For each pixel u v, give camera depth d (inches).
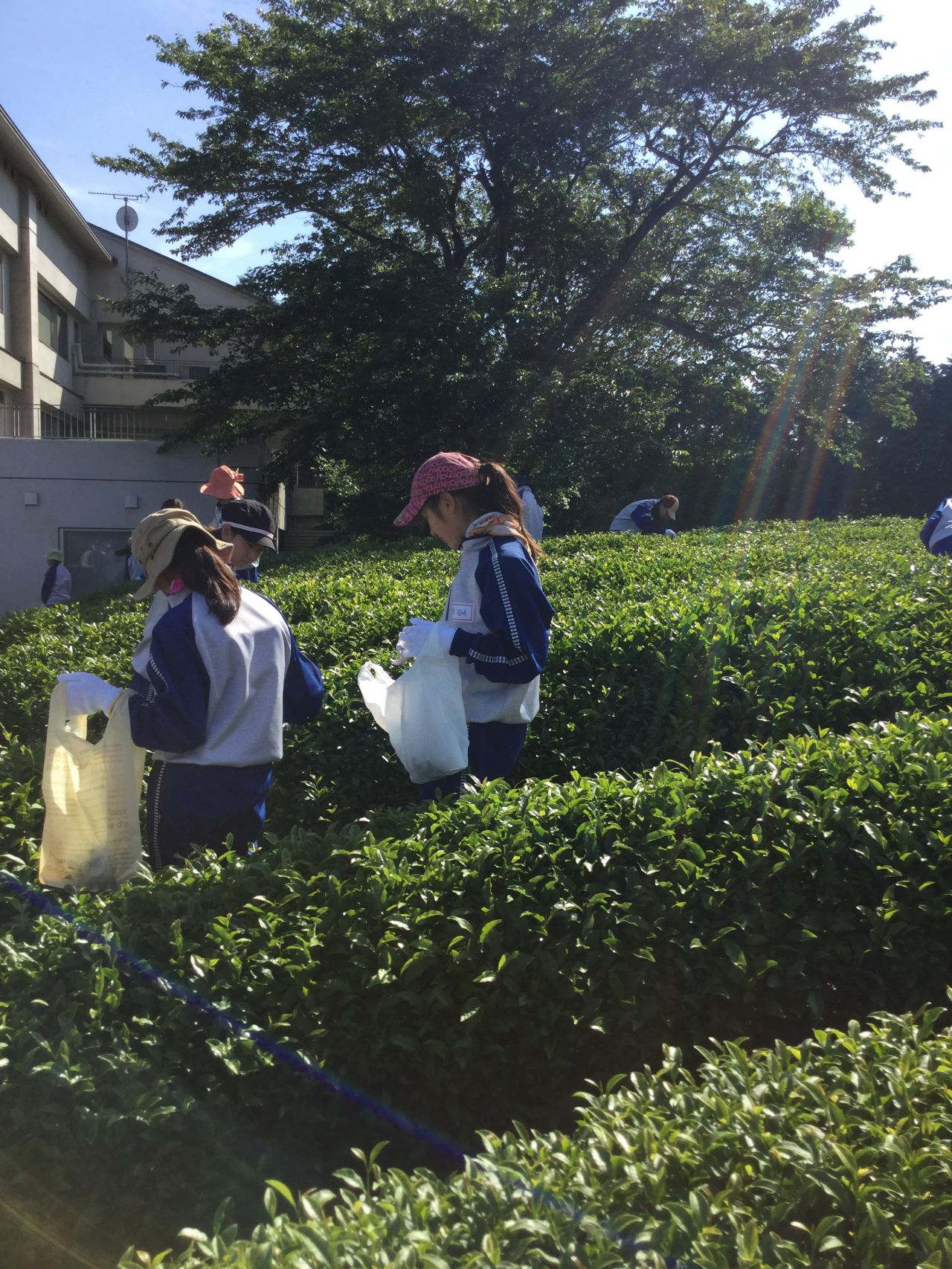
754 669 203.2
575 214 970.1
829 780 123.9
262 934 102.2
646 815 118.8
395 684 147.3
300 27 866.1
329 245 1012.5
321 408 952.3
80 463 856.3
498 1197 66.1
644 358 1079.6
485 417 902.4
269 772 137.3
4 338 1122.7
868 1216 62.3
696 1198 63.7
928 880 111.8
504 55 853.2
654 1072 106.7
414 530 962.1
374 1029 102.7
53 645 279.7
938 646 203.2
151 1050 89.8
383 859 110.1
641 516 628.1
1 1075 83.0
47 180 1152.2
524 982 105.3
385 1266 58.6
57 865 122.0
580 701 207.6
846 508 1610.5
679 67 866.1
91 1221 84.0
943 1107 73.1
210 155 922.7
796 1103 76.0
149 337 994.1
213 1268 61.5
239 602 130.9
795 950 109.8
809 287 1015.0
